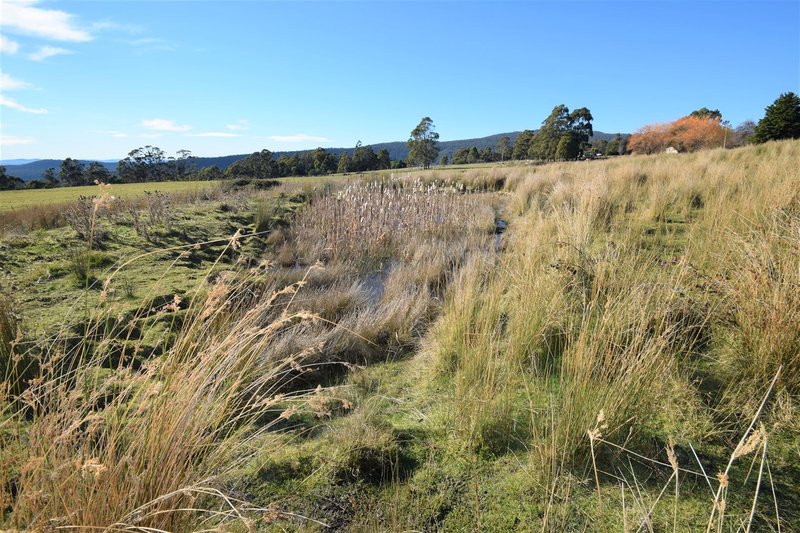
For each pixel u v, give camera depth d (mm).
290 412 2156
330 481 2410
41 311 4445
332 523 2145
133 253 7031
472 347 3340
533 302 3662
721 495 2020
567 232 5504
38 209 10719
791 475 2068
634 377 2434
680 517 1930
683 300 3219
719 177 8398
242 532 1928
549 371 3211
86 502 1503
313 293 5863
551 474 2227
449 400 3047
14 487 1682
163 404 1749
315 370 3949
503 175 18953
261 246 8727
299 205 12742
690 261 4043
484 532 2020
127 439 1771
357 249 8320
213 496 1988
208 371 1979
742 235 4289
